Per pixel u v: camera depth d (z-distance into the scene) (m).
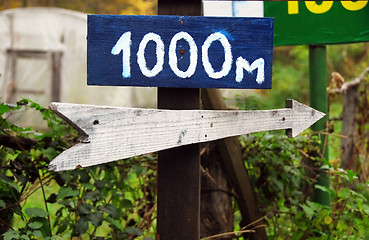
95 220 3.57
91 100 15.01
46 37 15.08
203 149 4.41
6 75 14.93
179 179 3.19
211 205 4.45
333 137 7.20
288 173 4.68
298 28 5.02
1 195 3.56
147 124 2.67
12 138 3.68
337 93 5.98
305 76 15.61
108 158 2.50
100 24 2.85
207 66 2.94
